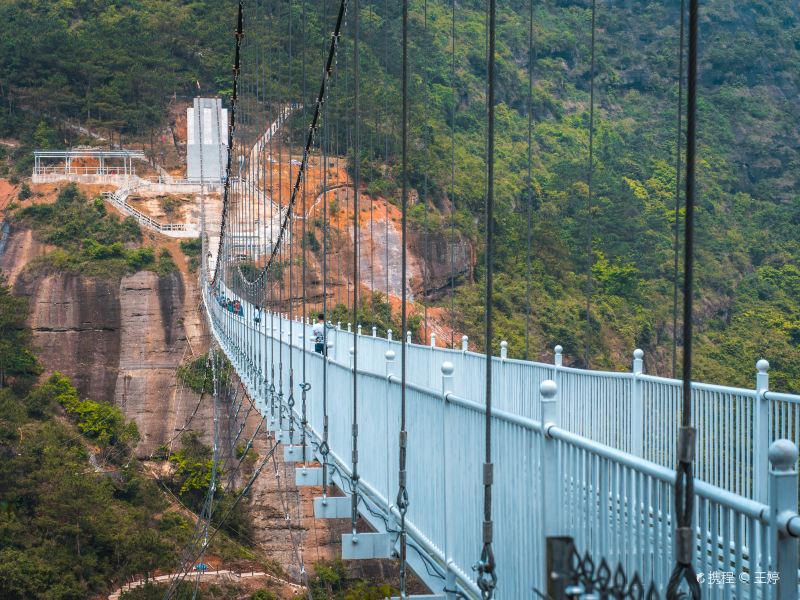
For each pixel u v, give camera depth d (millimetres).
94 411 56031
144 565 42469
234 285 42656
